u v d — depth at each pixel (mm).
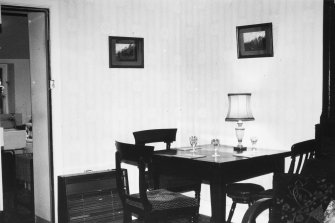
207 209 4543
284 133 3861
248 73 4152
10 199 4824
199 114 4656
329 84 3352
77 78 3996
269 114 3979
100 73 4156
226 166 3031
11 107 8828
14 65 8703
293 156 3141
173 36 4777
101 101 4172
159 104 4664
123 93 4340
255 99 4094
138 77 4461
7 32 6953
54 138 3859
